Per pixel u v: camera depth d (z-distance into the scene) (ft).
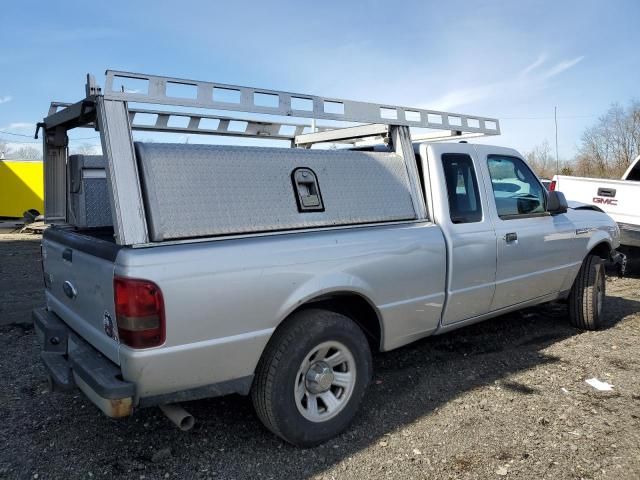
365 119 12.14
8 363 15.43
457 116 14.37
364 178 12.10
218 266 9.12
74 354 9.83
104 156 8.82
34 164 84.07
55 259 11.91
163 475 9.79
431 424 11.73
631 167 34.99
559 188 31.55
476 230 14.03
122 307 8.48
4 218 84.07
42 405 12.64
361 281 11.19
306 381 10.62
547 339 17.80
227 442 10.98
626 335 18.29
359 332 11.27
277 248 9.94
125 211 8.69
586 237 18.44
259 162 10.44
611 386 13.79
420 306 12.75
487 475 9.78
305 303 10.85
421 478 9.72
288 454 10.52
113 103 8.84
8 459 10.27
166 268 8.63
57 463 10.16
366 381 11.48
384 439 11.09
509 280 15.23
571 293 18.80
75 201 13.38
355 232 11.37
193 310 8.87
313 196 11.05
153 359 8.59
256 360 9.80
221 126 15.30
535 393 13.34
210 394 9.50
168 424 11.72
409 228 12.52
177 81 9.37
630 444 10.87
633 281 28.91
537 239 16.03
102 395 8.56
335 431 10.96
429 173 13.51
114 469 9.98
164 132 14.35
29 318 20.52
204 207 9.48
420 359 15.74
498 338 17.80
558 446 10.79
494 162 15.38
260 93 10.35
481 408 12.51
